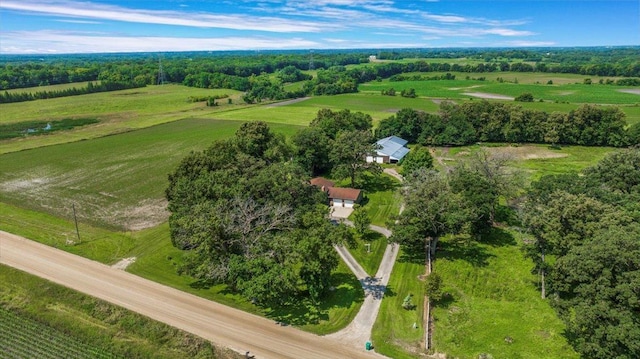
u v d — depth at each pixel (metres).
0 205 73.94
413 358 38.38
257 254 46.09
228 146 74.19
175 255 56.97
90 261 54.94
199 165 65.88
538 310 45.41
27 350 39.06
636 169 61.44
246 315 44.47
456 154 112.31
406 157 90.56
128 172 93.75
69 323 42.78
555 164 100.69
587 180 59.78
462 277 52.41
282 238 47.81
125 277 51.19
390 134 124.50
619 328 32.62
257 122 85.69
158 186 84.94
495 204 66.69
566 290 41.03
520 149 115.25
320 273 45.28
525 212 55.66
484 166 69.19
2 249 57.41
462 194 61.78
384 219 71.06
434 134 120.88
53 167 97.06
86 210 72.44
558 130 116.50
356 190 77.94
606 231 40.81
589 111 115.06
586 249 38.66
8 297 47.16
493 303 47.19
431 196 56.78
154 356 38.69
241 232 48.84
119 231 64.31
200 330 41.81
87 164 99.56
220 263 46.53
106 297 46.72
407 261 56.75
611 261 36.47
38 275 50.69
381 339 40.81
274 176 61.16
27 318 43.91
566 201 47.28
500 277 52.38
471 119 123.94
